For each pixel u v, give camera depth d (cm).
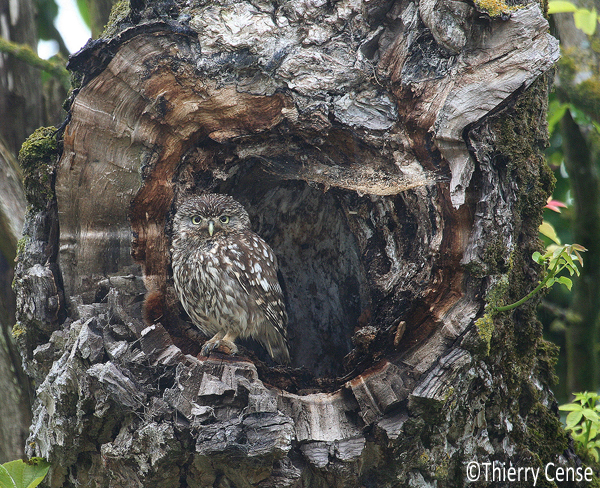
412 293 621
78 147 616
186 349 710
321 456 556
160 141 629
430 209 624
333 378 762
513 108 605
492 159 594
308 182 792
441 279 598
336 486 565
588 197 901
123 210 635
